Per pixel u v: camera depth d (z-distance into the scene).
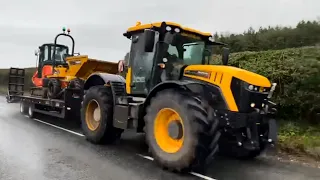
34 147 6.01
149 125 5.08
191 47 6.02
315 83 7.37
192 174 4.63
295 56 8.31
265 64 8.62
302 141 6.36
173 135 4.76
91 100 6.73
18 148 5.86
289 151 6.17
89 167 4.81
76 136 7.32
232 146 5.43
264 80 5.14
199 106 4.45
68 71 9.62
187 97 4.59
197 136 4.33
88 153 5.71
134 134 7.80
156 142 4.94
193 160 4.38
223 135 5.16
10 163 4.87
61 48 11.32
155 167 4.92
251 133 4.88
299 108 7.64
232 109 4.77
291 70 7.88
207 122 4.37
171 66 5.72
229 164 5.37
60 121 9.62
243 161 5.61
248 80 4.85
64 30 10.47
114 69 9.59
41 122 9.34
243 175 4.73
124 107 5.87
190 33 5.98
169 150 4.75
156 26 5.75
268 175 4.77
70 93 8.38
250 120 4.80
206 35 6.14
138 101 6.02
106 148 6.18
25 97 10.76
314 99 7.31
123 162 5.16
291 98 7.68
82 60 8.97
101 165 4.95
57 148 6.01
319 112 7.43
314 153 5.84
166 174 4.57
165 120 4.98
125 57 6.95
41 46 11.73
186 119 4.45
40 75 11.64
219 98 4.89
